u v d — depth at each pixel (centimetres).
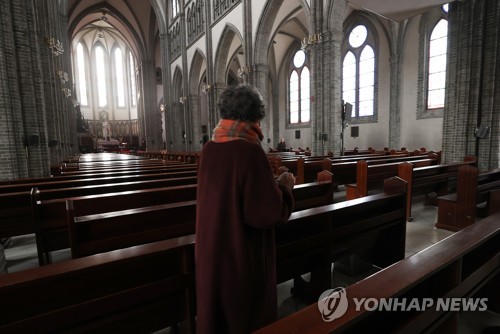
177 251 226
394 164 745
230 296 160
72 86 2623
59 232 391
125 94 4831
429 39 1684
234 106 164
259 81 1773
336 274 386
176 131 3241
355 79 2066
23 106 830
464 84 805
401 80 1822
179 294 234
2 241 511
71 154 2536
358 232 352
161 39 3284
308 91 2500
